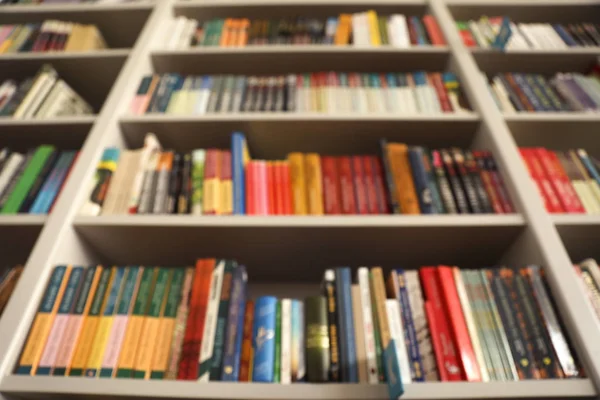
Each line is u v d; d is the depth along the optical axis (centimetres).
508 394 92
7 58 168
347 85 158
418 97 155
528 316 105
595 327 99
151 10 190
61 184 131
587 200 128
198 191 128
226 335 101
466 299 107
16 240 129
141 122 146
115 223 119
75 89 182
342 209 128
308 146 155
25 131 149
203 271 112
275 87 157
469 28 182
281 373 97
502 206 127
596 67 169
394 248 129
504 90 157
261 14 194
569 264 110
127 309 107
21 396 95
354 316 106
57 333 102
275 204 127
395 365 89
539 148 147
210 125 146
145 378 97
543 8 192
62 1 199
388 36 176
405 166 135
